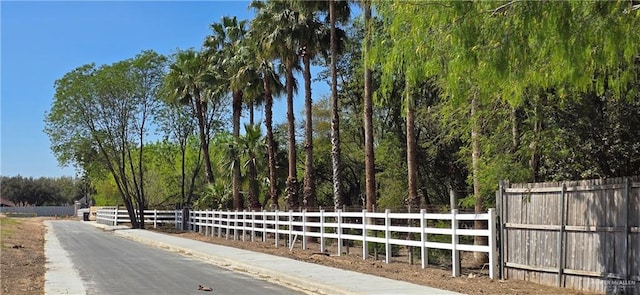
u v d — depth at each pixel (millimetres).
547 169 18453
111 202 79562
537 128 17609
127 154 58250
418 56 9648
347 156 48000
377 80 35062
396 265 17578
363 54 11719
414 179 23234
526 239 13227
